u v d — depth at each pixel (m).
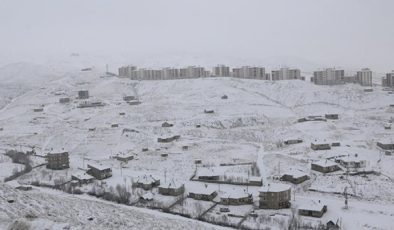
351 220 120.88
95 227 85.94
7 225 77.38
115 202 141.00
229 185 157.75
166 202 139.00
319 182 154.62
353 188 147.38
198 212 128.75
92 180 166.75
